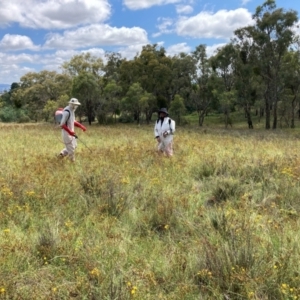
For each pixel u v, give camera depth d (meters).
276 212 5.39
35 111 65.69
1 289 3.11
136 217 5.21
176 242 4.49
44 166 8.24
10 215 5.07
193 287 3.41
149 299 3.23
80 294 3.26
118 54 54.81
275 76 42.16
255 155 11.02
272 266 3.56
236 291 3.33
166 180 7.39
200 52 46.44
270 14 40.69
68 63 54.12
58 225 4.84
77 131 23.88
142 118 51.12
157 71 46.41
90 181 6.55
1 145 13.26
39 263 3.84
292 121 44.22
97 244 4.20
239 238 4.07
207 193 6.61
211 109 50.31
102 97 46.25
